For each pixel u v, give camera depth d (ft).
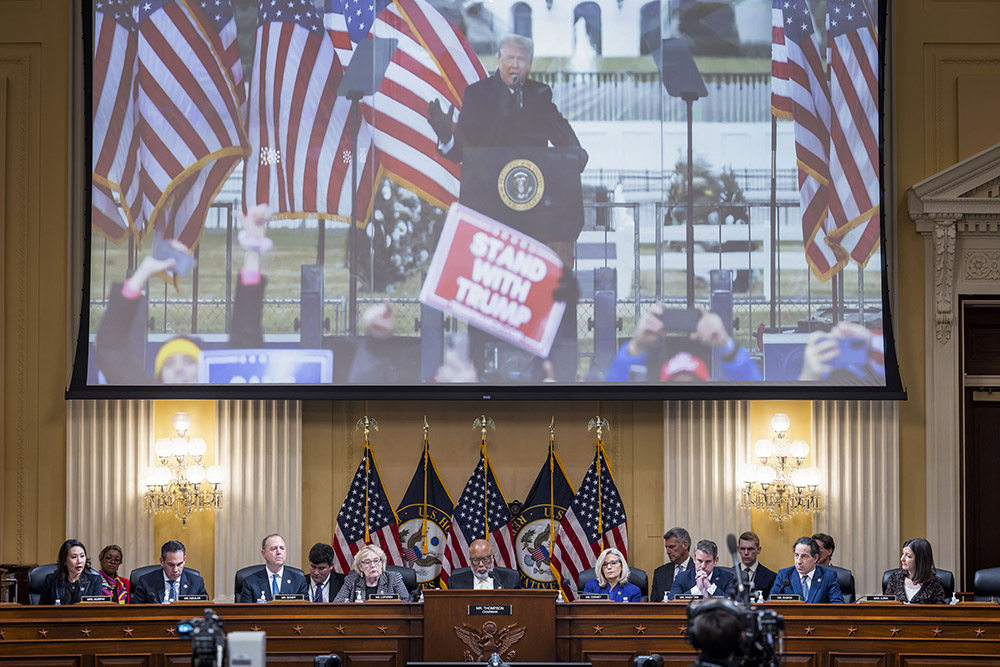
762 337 41.70
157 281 41.60
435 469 42.11
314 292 41.70
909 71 43.14
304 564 41.88
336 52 42.27
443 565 41.39
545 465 42.09
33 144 42.50
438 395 41.39
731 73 42.37
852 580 36.42
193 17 42.22
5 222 42.32
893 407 42.01
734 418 42.19
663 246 41.93
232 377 41.42
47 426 41.91
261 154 42.01
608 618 31.32
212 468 41.32
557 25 42.42
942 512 41.88
